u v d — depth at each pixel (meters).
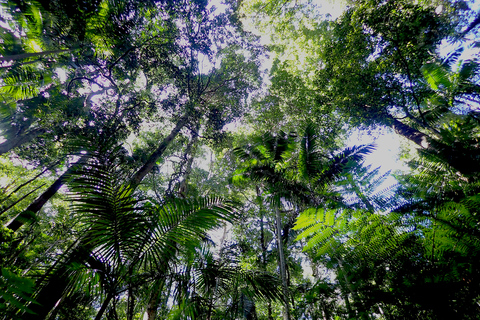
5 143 6.45
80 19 4.60
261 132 11.39
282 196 4.82
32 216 5.78
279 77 10.91
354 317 2.79
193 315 2.69
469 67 4.77
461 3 6.39
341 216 3.15
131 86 9.37
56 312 2.24
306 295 3.62
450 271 2.24
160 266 2.48
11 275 1.16
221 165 12.97
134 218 2.23
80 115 7.31
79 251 2.09
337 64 8.34
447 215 2.36
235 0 11.20
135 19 6.07
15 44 4.23
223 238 10.79
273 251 8.70
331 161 4.59
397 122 8.27
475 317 2.03
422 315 2.26
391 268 2.67
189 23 8.41
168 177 12.57
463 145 3.11
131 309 2.31
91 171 2.11
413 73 7.00
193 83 10.50
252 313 5.11
